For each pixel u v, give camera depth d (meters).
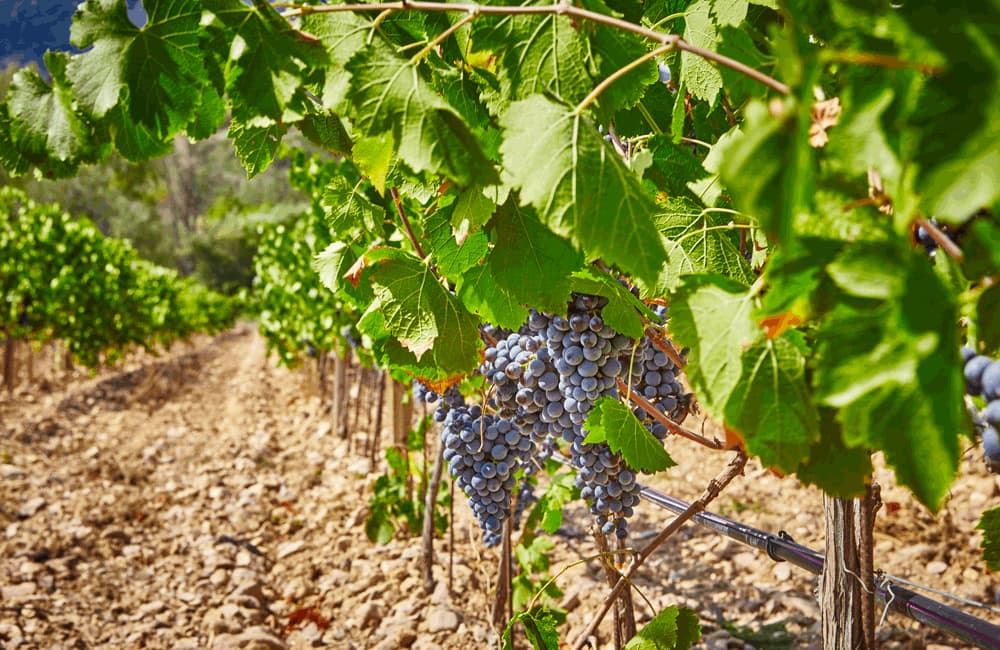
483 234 0.70
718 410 0.46
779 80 0.51
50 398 5.09
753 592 1.53
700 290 0.48
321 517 2.40
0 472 2.90
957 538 1.58
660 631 0.81
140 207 20.00
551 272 0.62
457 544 1.96
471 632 1.52
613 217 0.46
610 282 0.63
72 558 2.12
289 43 0.53
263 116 0.54
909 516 1.72
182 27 0.57
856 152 0.34
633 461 0.64
